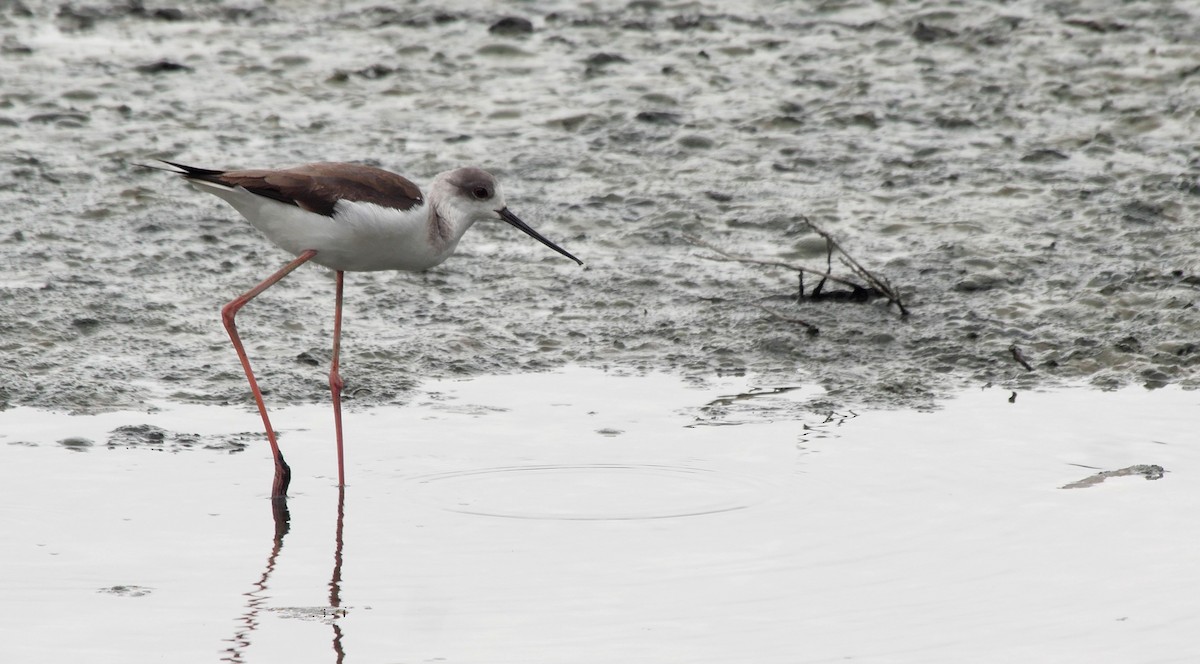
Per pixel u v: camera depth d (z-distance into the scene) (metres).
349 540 9.04
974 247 14.51
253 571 8.60
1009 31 21.34
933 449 10.48
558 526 9.23
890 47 20.86
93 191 15.95
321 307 13.45
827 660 7.50
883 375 12.08
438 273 14.28
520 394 11.70
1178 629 7.81
